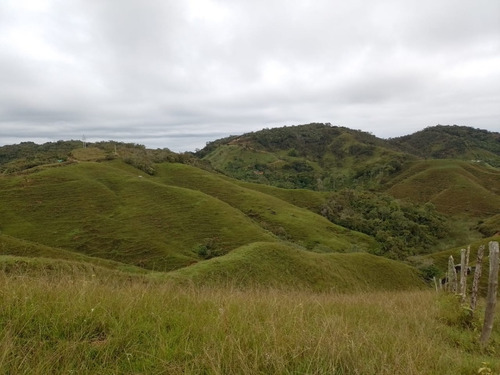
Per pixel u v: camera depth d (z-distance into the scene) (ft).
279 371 9.90
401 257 242.17
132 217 219.00
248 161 637.71
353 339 12.95
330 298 28.53
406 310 25.91
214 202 245.86
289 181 552.00
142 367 10.07
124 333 11.62
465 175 464.24
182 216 223.92
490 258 21.49
